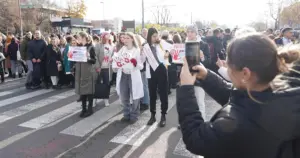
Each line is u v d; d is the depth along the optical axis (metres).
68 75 9.18
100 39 8.01
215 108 6.32
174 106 6.63
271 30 9.95
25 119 5.62
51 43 8.78
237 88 1.24
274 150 1.09
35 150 4.10
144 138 4.55
